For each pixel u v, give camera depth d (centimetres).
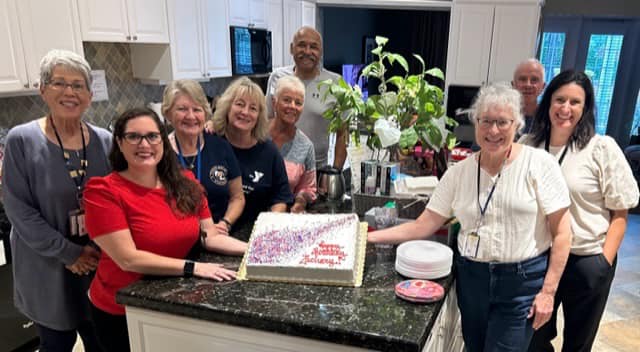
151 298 138
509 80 479
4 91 232
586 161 180
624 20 569
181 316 138
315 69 307
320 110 302
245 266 151
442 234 180
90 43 318
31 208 173
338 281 144
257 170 213
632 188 178
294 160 240
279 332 127
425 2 512
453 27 482
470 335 165
